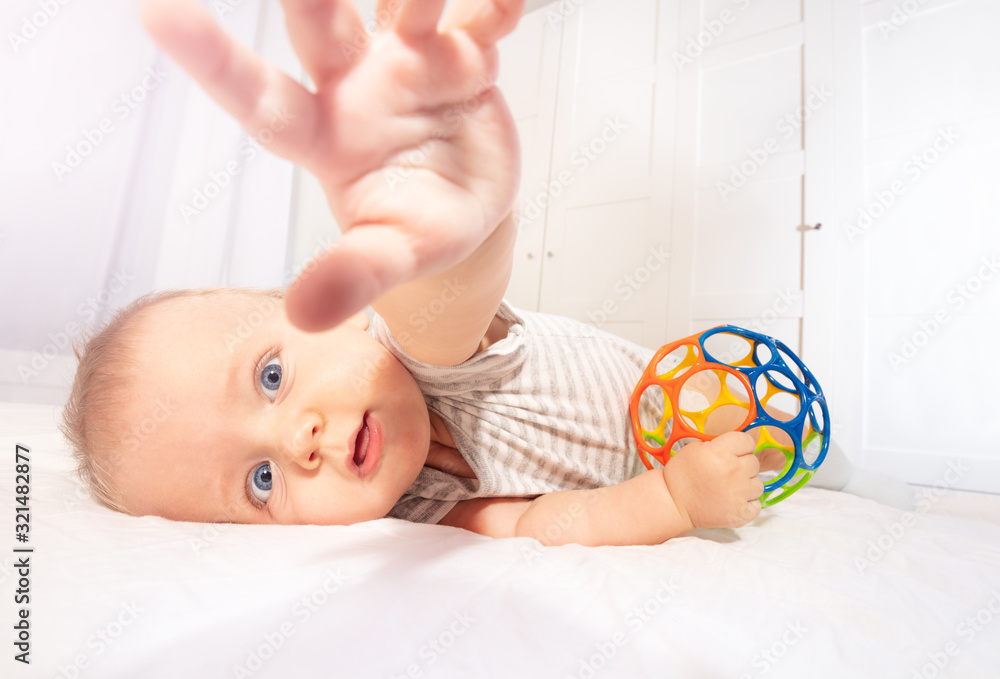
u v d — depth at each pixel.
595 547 0.65
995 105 2.13
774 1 2.60
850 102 2.37
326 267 0.31
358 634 0.39
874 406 2.19
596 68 3.10
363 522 0.66
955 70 2.21
